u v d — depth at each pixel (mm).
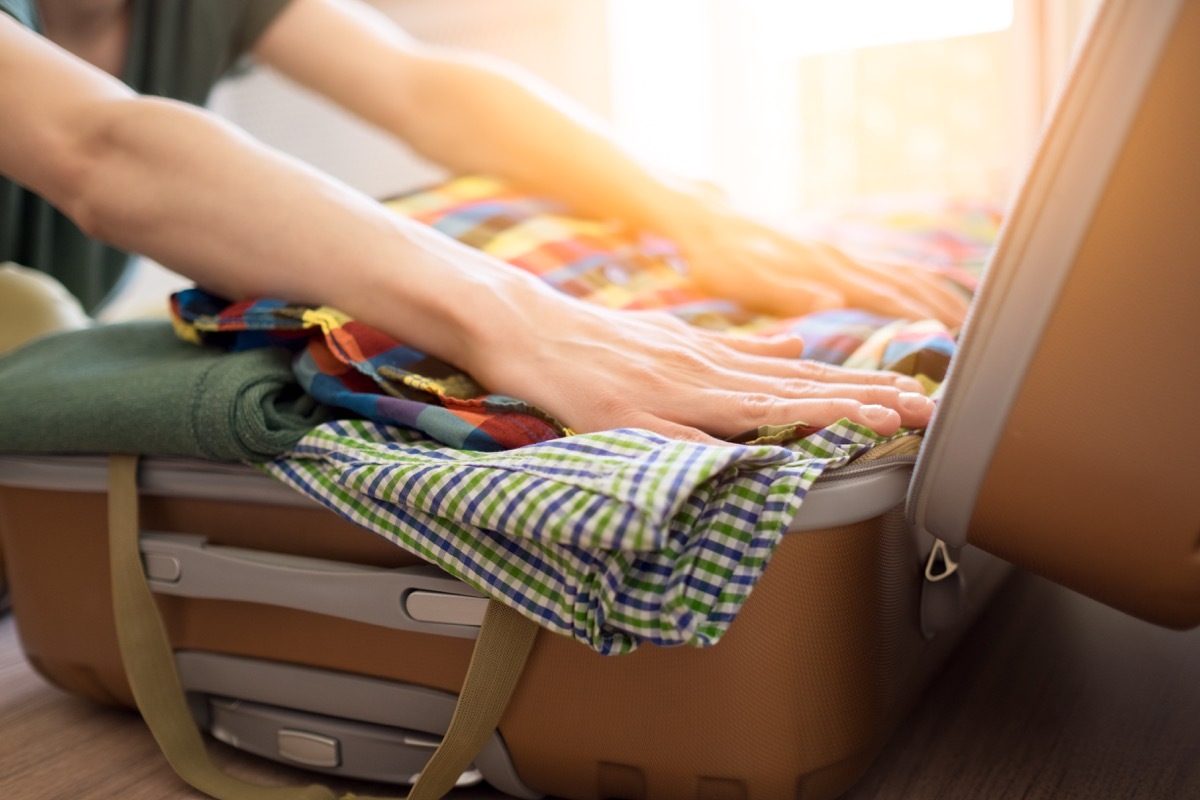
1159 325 366
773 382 527
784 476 427
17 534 662
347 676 558
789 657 459
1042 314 380
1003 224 393
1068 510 407
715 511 430
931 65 1698
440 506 448
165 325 708
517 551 458
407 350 573
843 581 462
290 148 1937
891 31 1713
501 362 543
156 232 612
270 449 529
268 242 588
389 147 1886
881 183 1773
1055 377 388
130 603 583
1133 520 397
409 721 544
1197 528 389
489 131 937
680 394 510
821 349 647
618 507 396
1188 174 349
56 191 634
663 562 418
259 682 586
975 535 441
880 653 492
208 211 597
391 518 484
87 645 647
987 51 1655
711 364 539
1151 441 380
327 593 534
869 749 498
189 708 625
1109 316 373
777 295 780
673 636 412
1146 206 358
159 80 1006
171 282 1984
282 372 560
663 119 1815
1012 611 786
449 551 468
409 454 492
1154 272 362
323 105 1897
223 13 979
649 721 476
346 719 571
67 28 952
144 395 551
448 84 954
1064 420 391
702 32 1794
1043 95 1595
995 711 618
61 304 985
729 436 502
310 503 545
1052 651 704
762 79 1786
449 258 583
